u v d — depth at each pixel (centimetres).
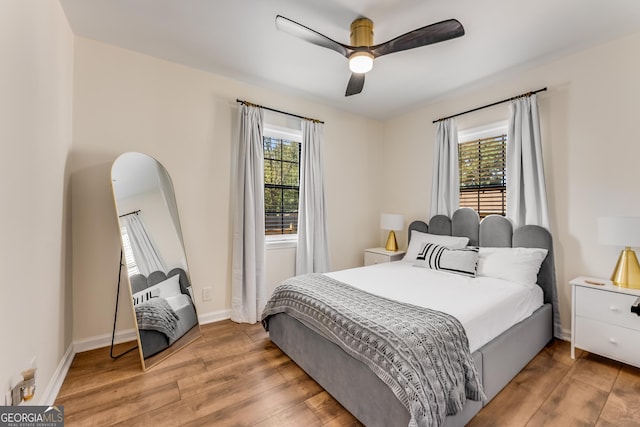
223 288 296
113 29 214
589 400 167
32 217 140
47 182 163
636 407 160
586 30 212
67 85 205
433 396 121
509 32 214
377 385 136
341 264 393
